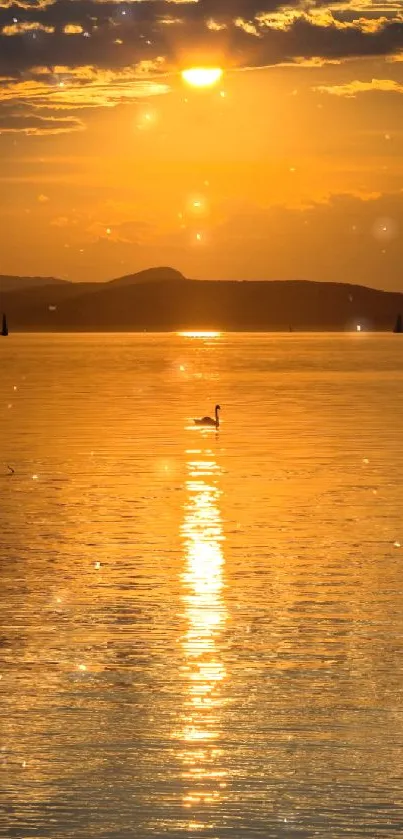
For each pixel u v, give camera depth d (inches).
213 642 1138.0
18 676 1042.7
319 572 1418.6
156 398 4842.5
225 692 1005.2
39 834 774.5
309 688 1013.8
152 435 3144.7
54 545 1583.4
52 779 845.2
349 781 844.0
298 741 906.7
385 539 1622.8
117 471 2354.8
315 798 819.4
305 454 2657.5
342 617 1222.9
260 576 1398.9
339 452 2701.8
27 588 1342.3
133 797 820.0
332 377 6697.8
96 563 1470.2
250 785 836.0
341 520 1768.0
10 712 960.3
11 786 834.8
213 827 782.5
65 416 3846.0
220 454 2664.9
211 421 3447.3
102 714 955.3
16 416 3850.9
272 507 1889.8
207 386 5772.6
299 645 1130.0
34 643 1135.6
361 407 4252.0
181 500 1962.4
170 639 1147.3
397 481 2191.2
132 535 1654.8
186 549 1553.9
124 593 1320.1
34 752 888.3
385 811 803.4
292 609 1253.7
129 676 1042.7
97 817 791.7
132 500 1967.3
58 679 1037.2
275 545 1581.0
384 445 2864.2
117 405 4404.5
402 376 6786.4
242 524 1737.2
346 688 1015.0
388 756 882.8
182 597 1300.4
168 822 789.2
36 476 2278.5
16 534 1664.6
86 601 1284.4
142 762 871.1
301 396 4953.3
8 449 2785.4
